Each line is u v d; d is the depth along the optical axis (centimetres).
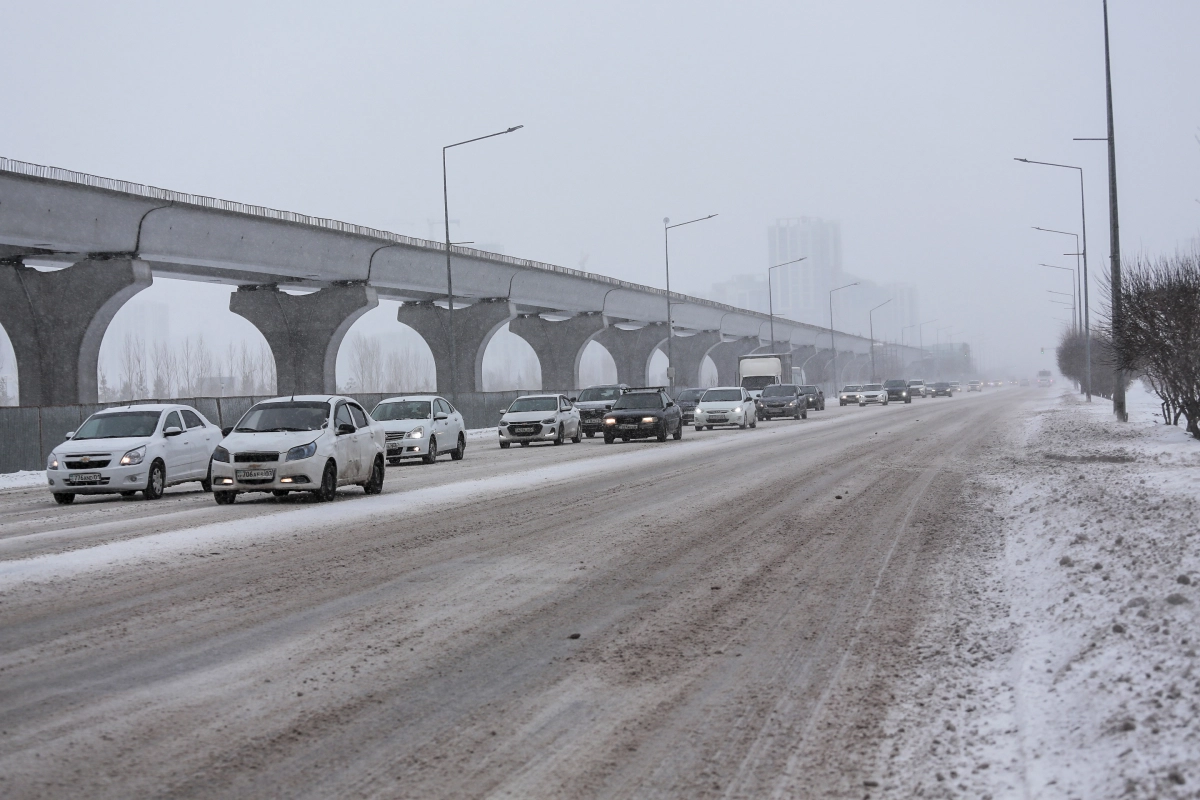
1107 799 422
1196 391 2439
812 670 666
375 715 582
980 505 1515
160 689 634
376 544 1231
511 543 1230
